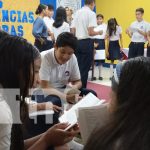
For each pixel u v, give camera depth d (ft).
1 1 26.00
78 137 5.87
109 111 2.97
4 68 3.75
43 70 8.82
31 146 4.91
